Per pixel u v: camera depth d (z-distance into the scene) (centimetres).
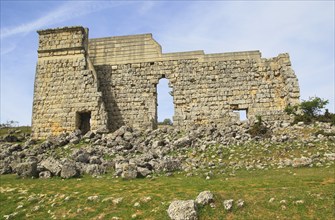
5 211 1750
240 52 3762
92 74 3675
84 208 1642
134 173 2142
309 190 1596
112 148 2889
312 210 1430
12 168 2617
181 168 2330
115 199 1675
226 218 1436
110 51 3934
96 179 2191
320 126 3034
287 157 2395
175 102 3706
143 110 3728
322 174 1923
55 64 3747
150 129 3444
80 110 3591
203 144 2809
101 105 3575
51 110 3638
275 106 3588
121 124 3722
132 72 3834
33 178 2323
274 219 1402
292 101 3450
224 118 3597
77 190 1925
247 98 3631
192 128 3428
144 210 1559
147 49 3881
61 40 3800
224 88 3678
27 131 4184
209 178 2036
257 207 1484
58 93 3669
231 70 3712
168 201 1588
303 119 3244
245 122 3375
